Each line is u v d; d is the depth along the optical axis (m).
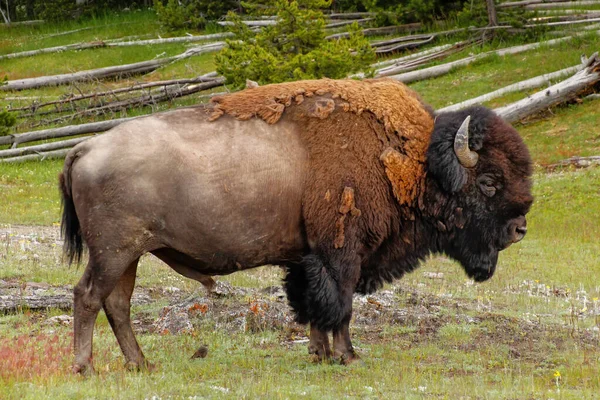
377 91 25.23
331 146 24.19
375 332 29.56
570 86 75.38
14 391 19.59
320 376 23.61
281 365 24.83
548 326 30.97
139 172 22.58
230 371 24.03
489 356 26.75
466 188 25.47
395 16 105.69
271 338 28.25
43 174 72.31
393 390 22.23
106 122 82.19
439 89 87.06
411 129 25.09
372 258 25.66
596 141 70.38
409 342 28.38
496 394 21.66
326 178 24.00
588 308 34.38
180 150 22.92
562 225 53.97
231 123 23.75
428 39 100.88
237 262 24.16
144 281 35.94
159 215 22.84
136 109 89.62
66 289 33.59
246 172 23.34
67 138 83.88
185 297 32.44
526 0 103.88
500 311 33.00
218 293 32.00
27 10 139.88
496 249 26.06
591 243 50.16
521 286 38.69
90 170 22.55
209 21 117.94
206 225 23.17
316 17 69.56
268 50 68.94
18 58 111.75
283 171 23.75
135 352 23.86
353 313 31.31
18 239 44.34
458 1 104.88
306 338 28.80
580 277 41.41
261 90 24.58
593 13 98.50
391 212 24.98
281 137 23.94
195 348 26.53
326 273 24.19
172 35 117.31
